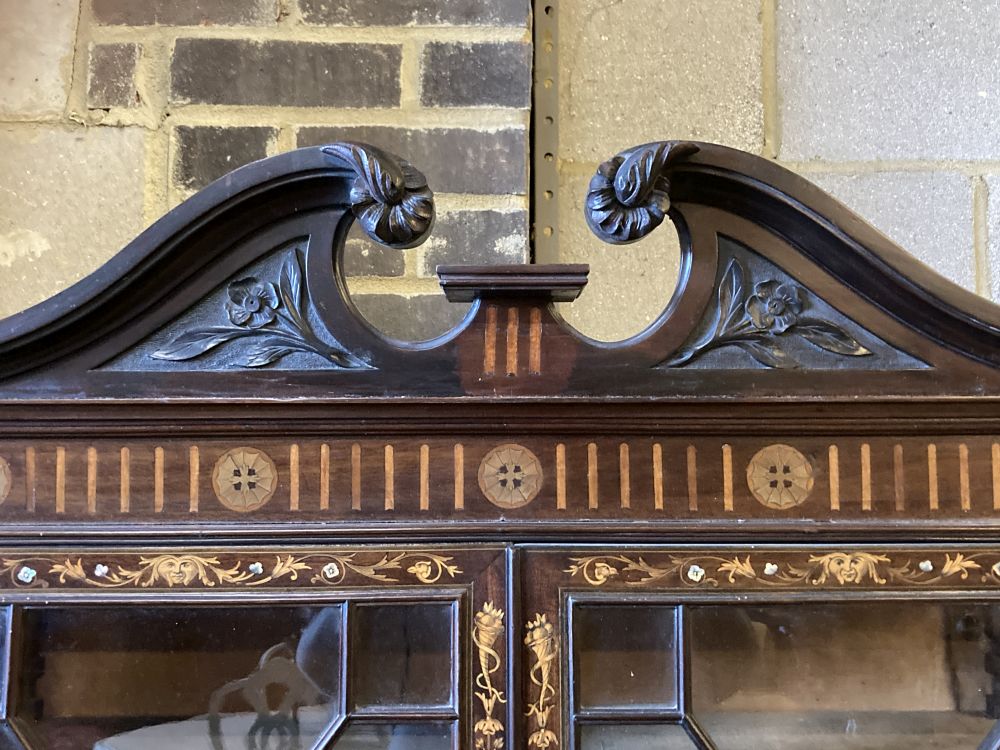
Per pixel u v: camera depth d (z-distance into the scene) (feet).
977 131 3.02
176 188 2.72
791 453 1.93
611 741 1.92
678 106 2.97
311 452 1.92
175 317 1.92
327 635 1.93
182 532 1.89
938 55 3.03
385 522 1.91
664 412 1.91
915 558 1.91
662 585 1.91
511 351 1.92
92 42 2.75
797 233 1.92
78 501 1.90
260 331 1.92
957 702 1.95
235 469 1.91
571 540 1.91
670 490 1.92
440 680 1.90
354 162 1.80
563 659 1.89
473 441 1.93
